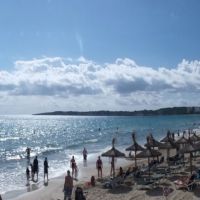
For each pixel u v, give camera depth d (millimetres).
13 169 38812
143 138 81812
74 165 32719
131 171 28453
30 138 94438
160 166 31156
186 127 127438
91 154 50781
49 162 43312
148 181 24688
